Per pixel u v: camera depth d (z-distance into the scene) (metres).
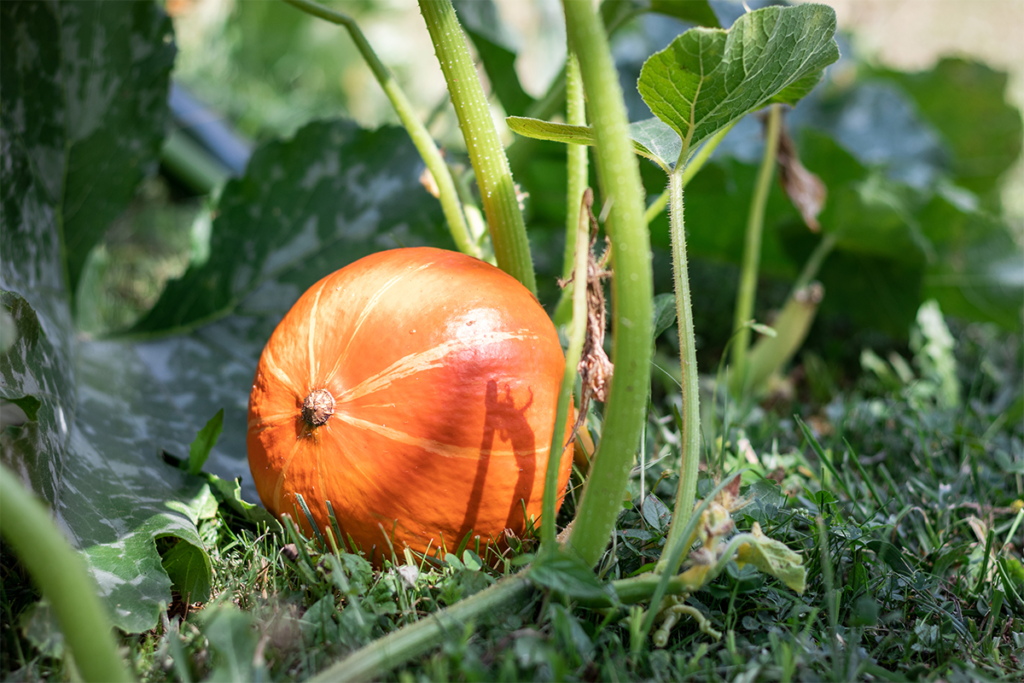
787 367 1.20
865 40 2.01
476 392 0.65
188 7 2.10
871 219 1.07
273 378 0.69
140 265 1.31
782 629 0.65
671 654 0.62
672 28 1.40
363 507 0.66
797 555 0.61
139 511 0.69
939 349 1.08
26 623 0.59
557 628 0.60
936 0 2.84
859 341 1.28
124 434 0.80
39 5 0.83
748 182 1.18
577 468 0.74
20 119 0.83
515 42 1.13
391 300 0.67
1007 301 1.19
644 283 0.60
